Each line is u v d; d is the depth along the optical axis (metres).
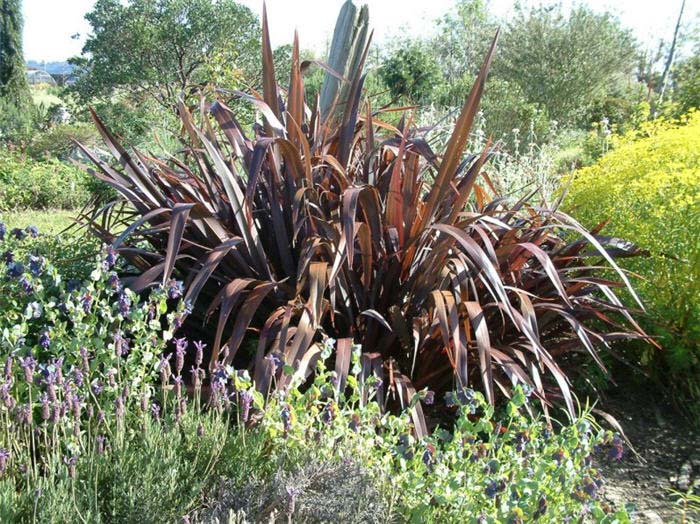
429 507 2.30
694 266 3.90
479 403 2.62
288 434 2.44
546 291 3.71
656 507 2.98
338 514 2.09
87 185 10.75
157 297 2.75
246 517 2.05
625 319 4.07
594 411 3.52
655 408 3.90
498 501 2.32
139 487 2.09
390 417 2.62
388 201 3.33
